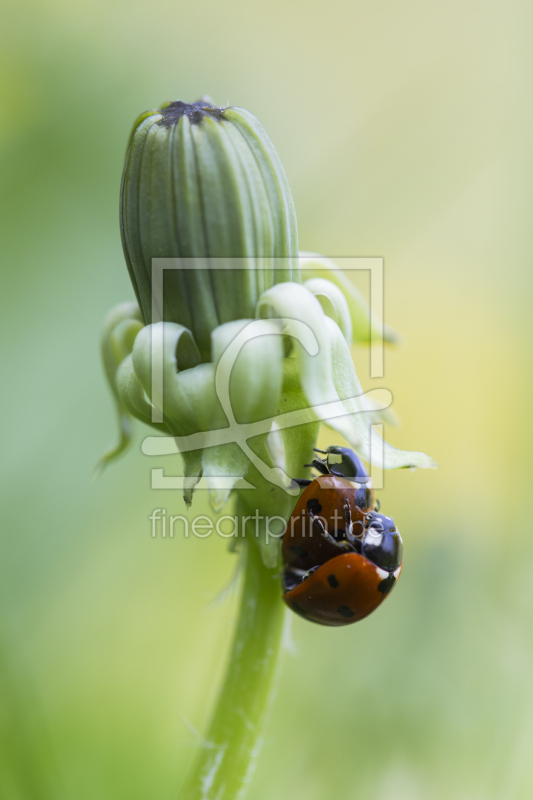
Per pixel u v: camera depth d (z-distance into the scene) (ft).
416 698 0.76
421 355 0.99
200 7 0.92
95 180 0.87
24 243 0.85
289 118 0.95
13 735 0.66
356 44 0.96
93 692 0.80
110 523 0.85
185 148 0.51
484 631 0.80
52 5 0.84
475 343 0.98
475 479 0.94
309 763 0.74
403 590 0.83
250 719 0.54
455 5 0.96
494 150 0.96
